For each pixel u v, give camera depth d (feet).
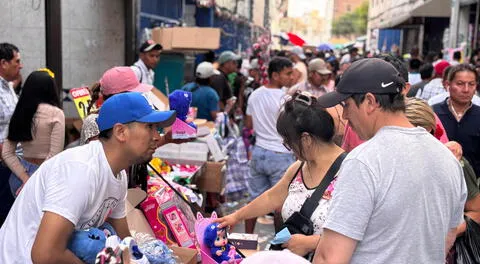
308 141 8.48
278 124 8.76
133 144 6.89
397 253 6.06
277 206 9.67
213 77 24.49
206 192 18.02
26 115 12.94
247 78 35.04
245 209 9.75
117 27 24.12
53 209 6.38
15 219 6.98
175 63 30.17
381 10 161.17
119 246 6.32
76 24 23.65
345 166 6.23
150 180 11.71
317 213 8.32
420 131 6.37
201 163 17.01
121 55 24.30
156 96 15.34
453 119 14.35
